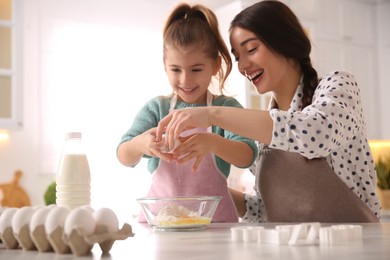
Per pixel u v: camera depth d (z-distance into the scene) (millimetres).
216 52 1385
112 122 3662
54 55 3514
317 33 4004
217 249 695
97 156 3600
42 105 3455
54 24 3521
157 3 3896
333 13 4129
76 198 1123
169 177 1345
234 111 1071
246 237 774
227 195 1343
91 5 3656
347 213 1247
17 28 3195
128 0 3791
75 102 3555
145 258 628
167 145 1150
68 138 1147
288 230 748
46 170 3441
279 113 1026
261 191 1382
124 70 3738
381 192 2957
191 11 1430
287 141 1024
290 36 1317
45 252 721
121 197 3631
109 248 689
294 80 1374
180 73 1347
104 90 3656
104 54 3676
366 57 4305
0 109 3131
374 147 3637
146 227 1138
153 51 3861
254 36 1307
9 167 3369
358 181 1295
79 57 3590
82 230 658
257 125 1040
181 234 933
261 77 1344
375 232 866
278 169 1330
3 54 3162
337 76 1206
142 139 1220
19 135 3408
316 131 1014
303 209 1288
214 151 1197
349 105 1125
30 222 730
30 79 3453
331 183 1258
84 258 648
